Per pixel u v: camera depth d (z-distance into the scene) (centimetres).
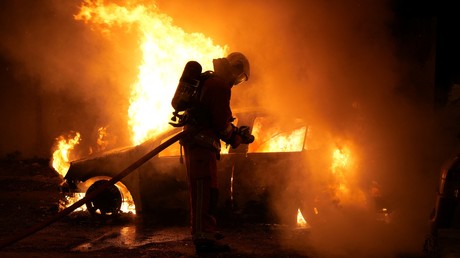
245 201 658
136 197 704
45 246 577
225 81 552
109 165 711
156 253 549
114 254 543
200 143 539
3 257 512
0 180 1114
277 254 549
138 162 499
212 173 546
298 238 622
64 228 675
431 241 516
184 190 683
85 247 575
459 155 506
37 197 919
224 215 669
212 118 539
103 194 721
